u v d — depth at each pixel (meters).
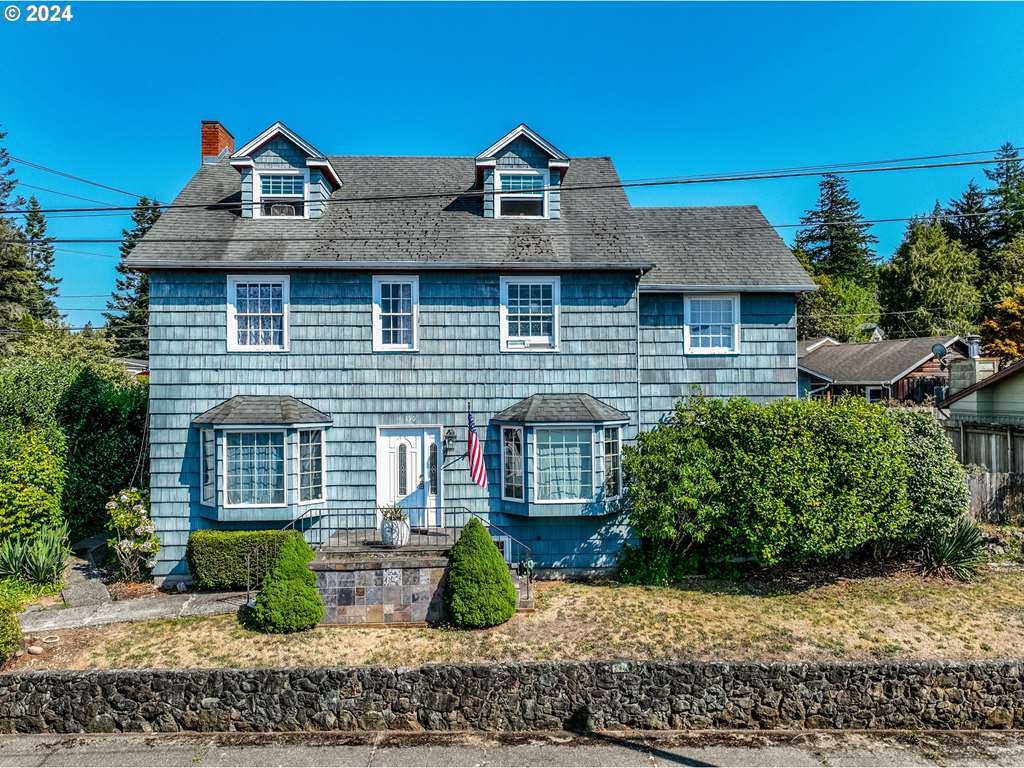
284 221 14.47
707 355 14.74
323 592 11.22
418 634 10.82
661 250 16.03
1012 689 9.13
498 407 13.84
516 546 13.69
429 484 13.77
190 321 13.37
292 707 9.21
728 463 12.69
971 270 48.81
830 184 62.22
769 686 9.22
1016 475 14.81
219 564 12.59
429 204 15.41
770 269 15.30
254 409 12.99
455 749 8.70
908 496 12.63
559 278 13.97
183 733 9.11
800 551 12.27
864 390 30.53
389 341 13.82
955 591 12.25
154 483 13.23
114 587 12.95
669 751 8.62
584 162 17.48
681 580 13.31
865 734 9.00
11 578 12.89
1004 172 58.69
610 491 13.58
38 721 9.09
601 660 9.47
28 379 15.70
